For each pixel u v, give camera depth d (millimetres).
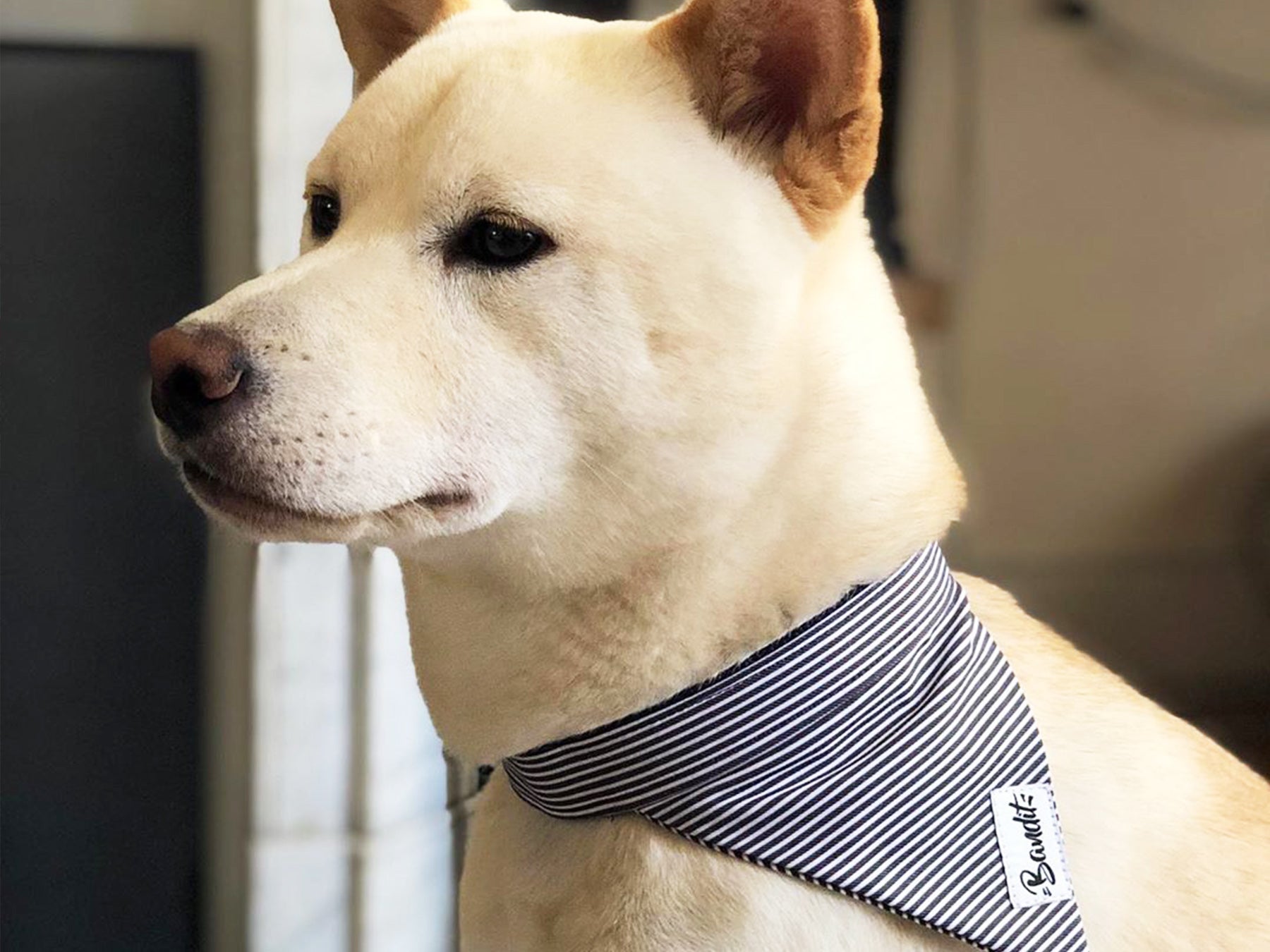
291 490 875
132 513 1719
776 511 961
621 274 908
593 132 920
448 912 1806
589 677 985
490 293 918
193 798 1811
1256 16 2418
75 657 1732
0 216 1627
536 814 1051
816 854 932
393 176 960
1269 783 1195
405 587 1107
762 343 938
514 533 959
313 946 1727
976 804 957
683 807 950
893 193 2262
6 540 1688
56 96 1621
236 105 1653
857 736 956
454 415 907
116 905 1804
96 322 1672
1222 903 1040
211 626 1772
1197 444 2621
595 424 925
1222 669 2701
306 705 1674
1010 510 2570
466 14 1103
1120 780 1060
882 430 1000
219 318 880
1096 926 1013
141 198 1657
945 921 930
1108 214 2439
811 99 943
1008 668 1024
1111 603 2641
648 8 1868
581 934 977
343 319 896
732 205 938
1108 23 2330
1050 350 2482
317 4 1571
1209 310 2551
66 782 1757
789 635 972
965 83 2275
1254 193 2506
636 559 961
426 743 1740
